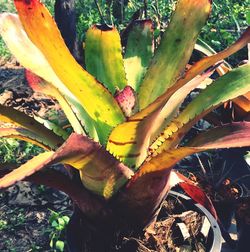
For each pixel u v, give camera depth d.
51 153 0.50
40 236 1.05
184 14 0.63
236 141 0.52
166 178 0.60
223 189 0.91
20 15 0.47
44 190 1.18
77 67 0.51
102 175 0.56
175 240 0.69
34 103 1.59
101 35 0.64
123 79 0.65
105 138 0.61
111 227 0.65
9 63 1.96
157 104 0.50
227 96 0.58
